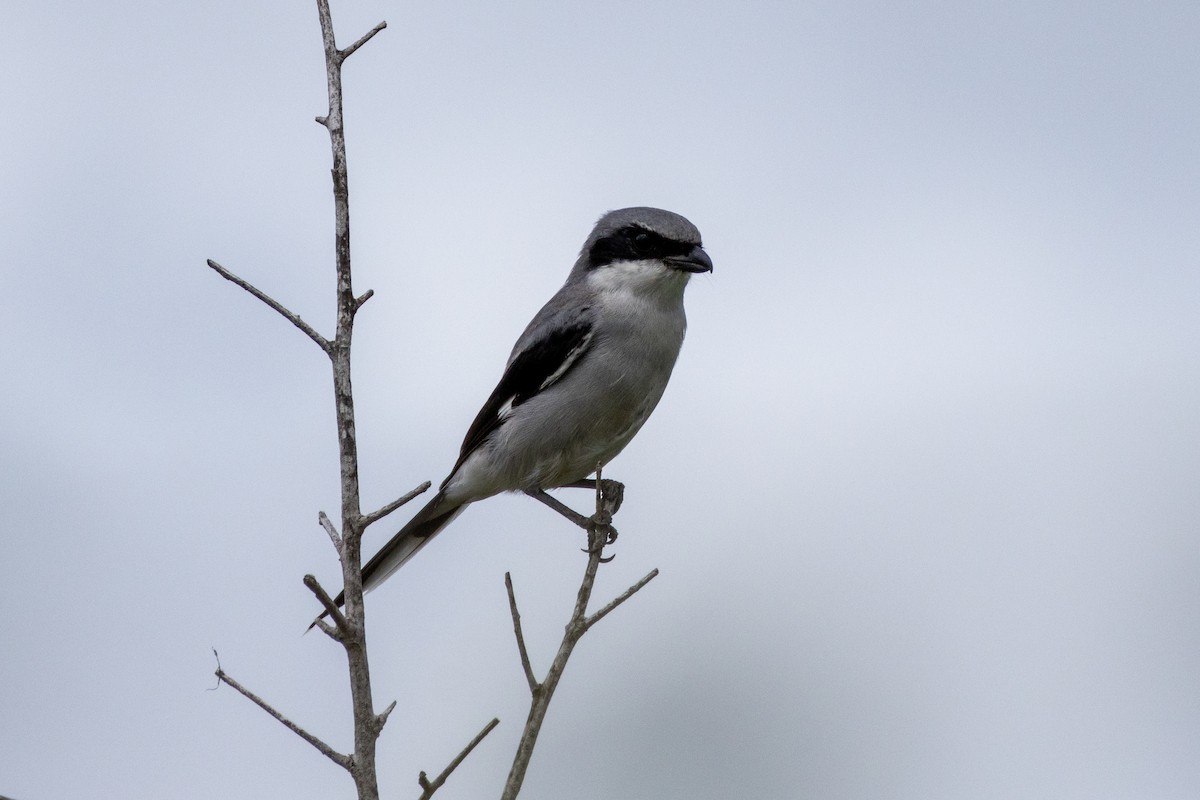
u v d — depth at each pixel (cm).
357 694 544
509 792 526
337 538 568
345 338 590
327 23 625
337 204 602
